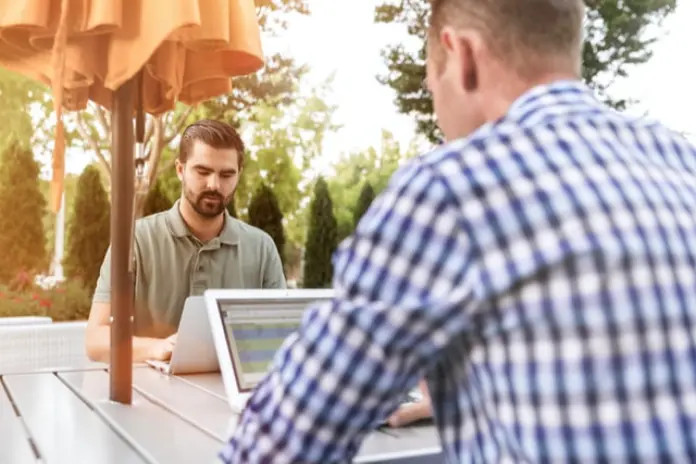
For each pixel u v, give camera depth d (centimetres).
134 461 105
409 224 72
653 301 70
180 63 186
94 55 160
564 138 76
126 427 125
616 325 69
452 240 71
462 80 88
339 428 75
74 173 1016
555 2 85
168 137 757
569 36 86
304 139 1065
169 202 902
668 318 71
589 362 68
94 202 1009
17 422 130
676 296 72
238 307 155
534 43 84
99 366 197
